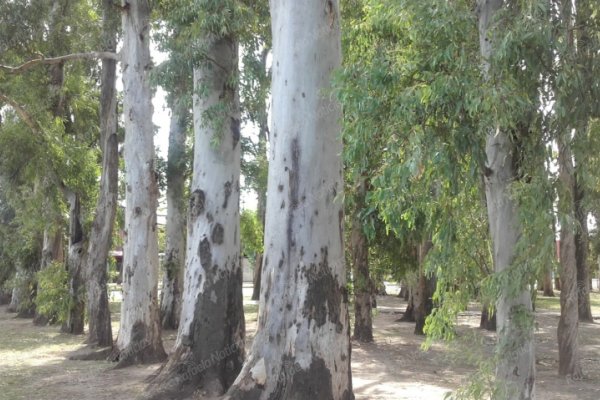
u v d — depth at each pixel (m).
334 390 9.02
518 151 6.25
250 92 14.38
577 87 5.77
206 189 12.41
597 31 6.09
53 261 24.03
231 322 12.11
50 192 22.42
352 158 6.40
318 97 9.28
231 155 12.59
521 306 6.08
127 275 16.27
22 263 28.25
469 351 6.53
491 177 6.35
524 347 6.15
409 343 19.69
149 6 16.83
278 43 9.58
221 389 11.59
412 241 18.72
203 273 12.12
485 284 6.15
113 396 11.87
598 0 6.21
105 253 19.02
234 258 12.38
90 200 22.98
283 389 8.95
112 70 19.56
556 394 12.43
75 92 24.92
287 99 9.38
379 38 8.84
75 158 21.86
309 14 9.37
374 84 6.15
